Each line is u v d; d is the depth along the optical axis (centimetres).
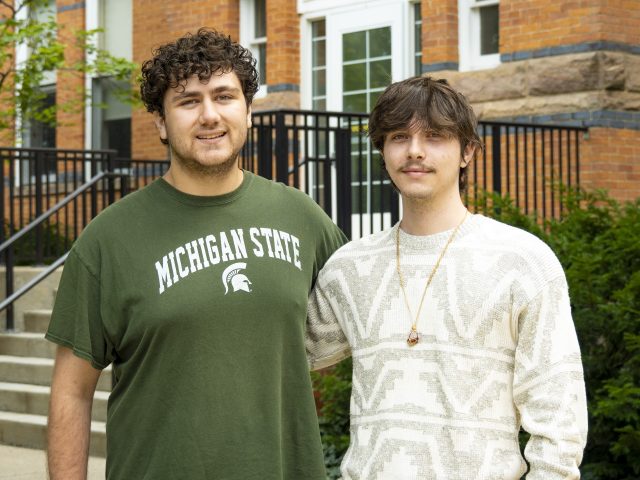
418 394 263
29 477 640
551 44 841
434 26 920
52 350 833
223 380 270
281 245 285
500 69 872
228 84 278
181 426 268
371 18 1017
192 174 282
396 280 272
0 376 823
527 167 816
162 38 1238
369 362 273
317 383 638
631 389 490
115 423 277
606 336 532
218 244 278
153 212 281
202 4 1151
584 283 535
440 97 269
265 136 764
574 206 618
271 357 276
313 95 1072
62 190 1342
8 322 888
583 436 254
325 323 293
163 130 292
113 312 275
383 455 263
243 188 289
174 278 273
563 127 796
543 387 254
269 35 1073
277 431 275
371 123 277
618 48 823
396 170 273
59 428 278
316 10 1059
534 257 261
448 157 270
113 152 994
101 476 626
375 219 988
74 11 1344
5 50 1152
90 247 279
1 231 954
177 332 269
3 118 1262
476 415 258
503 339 261
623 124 823
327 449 610
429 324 265
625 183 823
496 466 256
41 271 935
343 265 285
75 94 1334
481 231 270
